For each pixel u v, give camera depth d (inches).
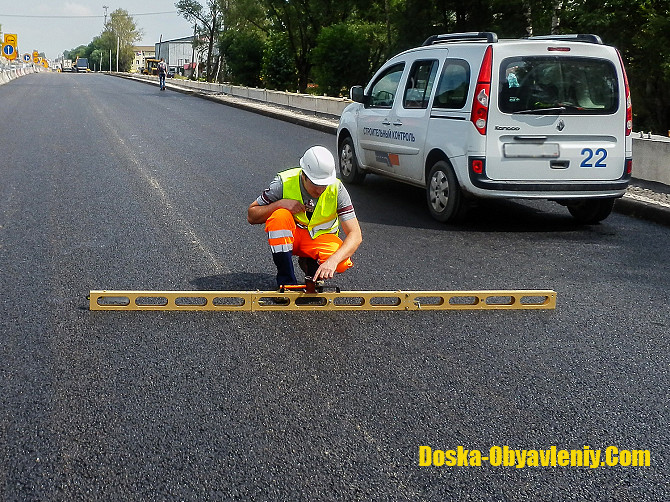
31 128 673.0
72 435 138.4
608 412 154.6
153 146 572.7
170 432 140.4
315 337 189.2
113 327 191.8
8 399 151.3
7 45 2193.7
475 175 307.3
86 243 275.3
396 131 363.9
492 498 123.3
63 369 166.1
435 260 266.5
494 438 142.4
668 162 405.1
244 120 860.6
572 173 312.0
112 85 1808.6
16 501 118.3
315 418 147.4
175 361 171.9
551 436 144.1
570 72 309.1
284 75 2027.6
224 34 2240.4
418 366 173.5
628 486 128.3
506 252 282.0
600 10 1087.0
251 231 300.4
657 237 315.3
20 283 226.1
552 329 201.0
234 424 144.2
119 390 156.7
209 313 203.6
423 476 128.7
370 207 361.4
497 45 304.2
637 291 237.6
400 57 379.9
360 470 129.9
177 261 253.9
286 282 210.8
